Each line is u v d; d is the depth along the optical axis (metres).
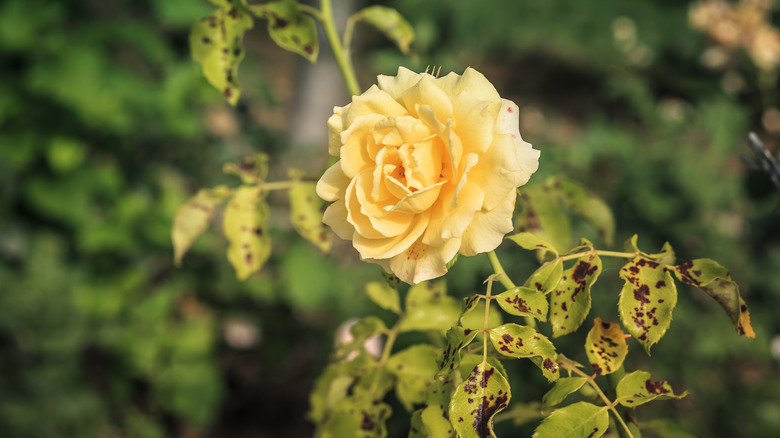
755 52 1.74
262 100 1.51
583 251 0.37
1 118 1.24
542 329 0.74
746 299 1.32
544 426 0.34
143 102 1.25
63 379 1.17
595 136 1.53
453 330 0.34
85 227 1.26
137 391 1.40
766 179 1.07
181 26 1.40
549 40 2.83
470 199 0.33
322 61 1.99
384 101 0.35
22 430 1.09
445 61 1.48
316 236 0.51
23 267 1.23
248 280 1.32
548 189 0.49
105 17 1.38
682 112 1.76
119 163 1.31
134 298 1.28
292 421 1.44
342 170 0.35
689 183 1.42
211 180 1.38
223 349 1.45
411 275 0.34
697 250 1.36
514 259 1.03
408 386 0.45
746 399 1.17
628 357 1.14
